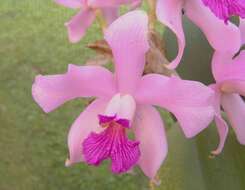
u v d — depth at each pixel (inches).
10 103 33.0
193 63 13.8
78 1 12.9
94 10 12.8
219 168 12.0
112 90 11.1
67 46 37.4
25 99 33.2
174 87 10.4
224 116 12.8
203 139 12.3
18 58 36.4
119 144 11.0
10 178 28.7
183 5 11.0
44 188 28.1
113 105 10.8
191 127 10.6
